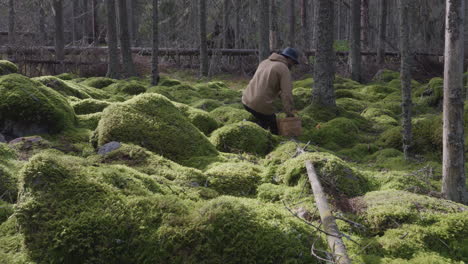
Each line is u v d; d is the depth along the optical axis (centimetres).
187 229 249
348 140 630
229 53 1769
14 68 757
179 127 471
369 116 812
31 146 441
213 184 372
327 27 777
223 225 251
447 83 363
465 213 297
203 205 274
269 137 555
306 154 391
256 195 365
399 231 285
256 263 244
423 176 447
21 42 1567
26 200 261
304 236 267
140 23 2744
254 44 2066
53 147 449
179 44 2150
